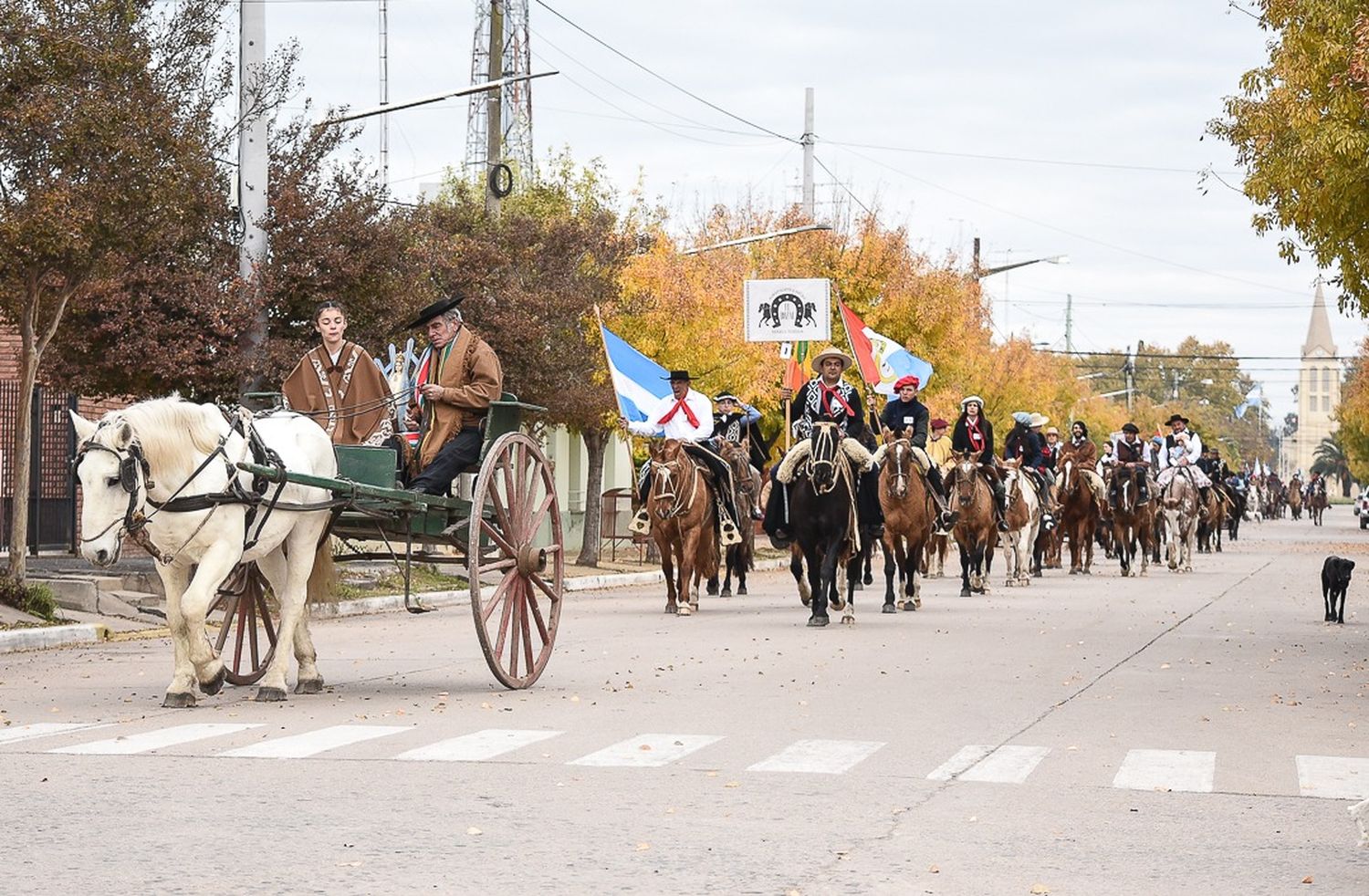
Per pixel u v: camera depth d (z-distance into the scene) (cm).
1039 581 3219
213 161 2231
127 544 2780
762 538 5294
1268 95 1834
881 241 5069
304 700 1332
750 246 4912
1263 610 2416
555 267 3197
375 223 2384
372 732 1138
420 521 1379
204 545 1245
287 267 2292
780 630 2038
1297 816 852
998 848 773
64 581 2127
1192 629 2066
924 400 5181
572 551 4191
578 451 4578
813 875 718
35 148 1894
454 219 3092
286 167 2395
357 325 2378
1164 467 3784
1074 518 3406
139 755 1036
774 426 4491
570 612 2373
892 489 2256
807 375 3925
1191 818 846
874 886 699
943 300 5122
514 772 973
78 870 719
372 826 816
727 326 3681
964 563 2717
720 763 1009
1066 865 739
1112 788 928
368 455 1360
